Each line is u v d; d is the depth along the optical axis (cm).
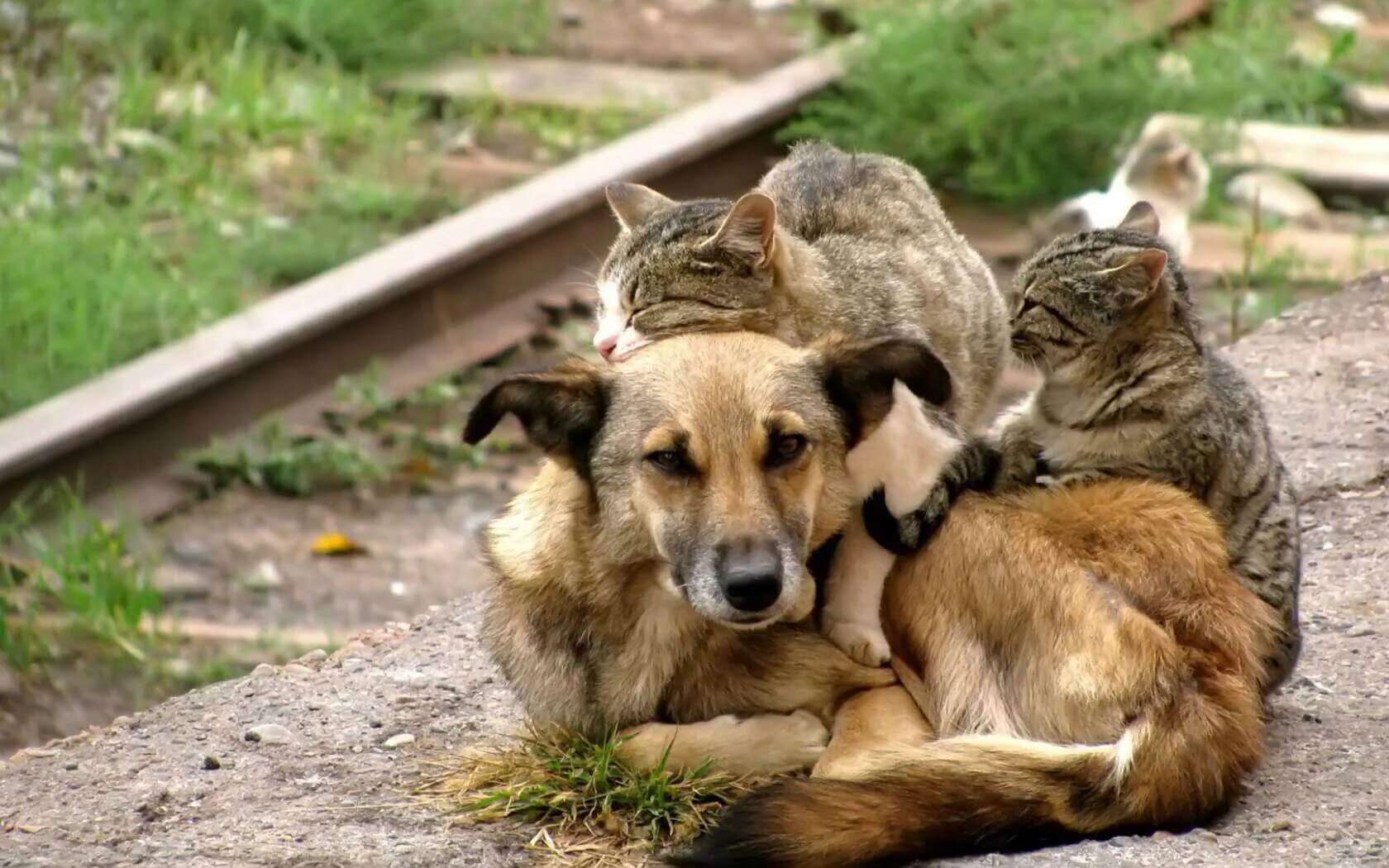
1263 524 948
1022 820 796
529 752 907
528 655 902
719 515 810
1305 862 766
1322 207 2042
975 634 867
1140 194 1852
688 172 1947
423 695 1016
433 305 1727
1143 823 807
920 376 845
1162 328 943
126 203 2009
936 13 2138
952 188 2067
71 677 1346
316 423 1644
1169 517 874
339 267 1822
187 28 2345
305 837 846
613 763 872
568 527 868
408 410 1694
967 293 1136
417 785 906
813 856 773
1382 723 919
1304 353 1436
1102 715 829
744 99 2039
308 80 2286
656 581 860
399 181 2070
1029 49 2095
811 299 1057
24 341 1711
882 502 873
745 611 803
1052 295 963
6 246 1811
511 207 1792
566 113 2241
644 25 2523
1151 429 938
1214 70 2173
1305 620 1051
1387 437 1269
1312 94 2212
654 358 847
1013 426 1005
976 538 873
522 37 2439
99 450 1533
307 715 995
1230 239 1883
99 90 2191
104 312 1744
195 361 1579
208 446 1598
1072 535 870
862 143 2048
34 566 1460
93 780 921
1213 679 831
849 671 878
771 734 868
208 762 934
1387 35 2444
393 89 2300
